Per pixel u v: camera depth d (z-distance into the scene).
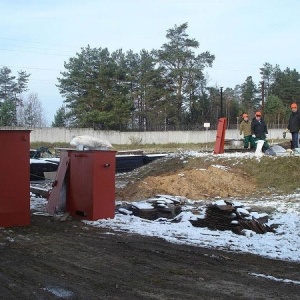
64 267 7.29
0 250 8.30
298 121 21.28
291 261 8.09
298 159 18.94
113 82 70.06
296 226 11.36
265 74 99.94
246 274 7.12
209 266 7.52
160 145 63.03
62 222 11.10
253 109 93.94
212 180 17.67
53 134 63.12
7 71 83.44
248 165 19.31
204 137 68.75
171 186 17.03
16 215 10.50
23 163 10.53
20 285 6.38
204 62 74.25
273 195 16.56
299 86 97.56
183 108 76.00
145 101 74.25
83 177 11.60
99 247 8.59
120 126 68.69
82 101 68.25
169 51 73.00
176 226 10.91
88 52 69.94
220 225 11.22
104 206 11.52
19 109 84.56
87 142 14.95
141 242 9.05
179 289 6.31
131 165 26.56
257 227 10.92
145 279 6.74
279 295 6.14
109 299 5.87
